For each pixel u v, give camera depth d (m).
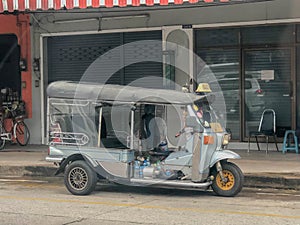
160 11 14.65
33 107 16.12
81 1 12.28
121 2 12.02
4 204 8.64
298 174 10.60
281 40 13.77
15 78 16.69
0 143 15.34
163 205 8.54
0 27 16.42
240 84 14.23
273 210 8.17
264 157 12.86
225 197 9.30
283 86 13.88
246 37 14.09
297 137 13.52
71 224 7.17
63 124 9.59
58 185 10.88
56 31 15.80
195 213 7.89
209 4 12.86
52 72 16.03
